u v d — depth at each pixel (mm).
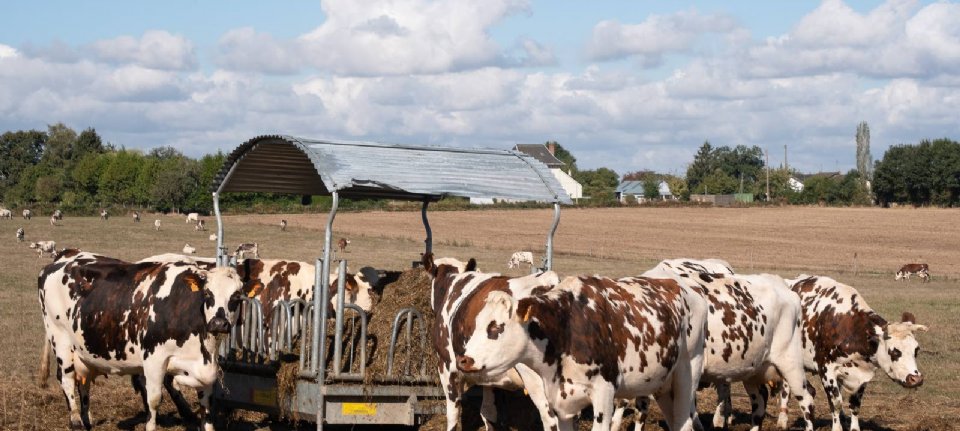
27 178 128000
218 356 11664
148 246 55844
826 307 12961
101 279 11578
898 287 42125
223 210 86000
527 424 11789
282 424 12422
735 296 11250
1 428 11688
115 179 113625
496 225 80375
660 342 9305
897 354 12391
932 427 13422
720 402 13031
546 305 8672
